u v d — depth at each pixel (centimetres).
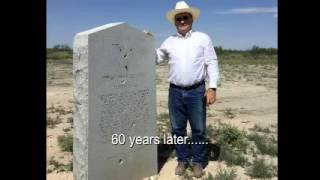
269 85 959
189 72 266
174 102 278
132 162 267
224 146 342
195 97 271
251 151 342
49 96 715
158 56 283
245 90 849
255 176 279
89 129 235
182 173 284
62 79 1080
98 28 243
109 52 244
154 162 285
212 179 267
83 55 232
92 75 234
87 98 233
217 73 269
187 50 266
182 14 265
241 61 2408
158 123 456
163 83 985
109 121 248
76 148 240
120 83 253
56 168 295
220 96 746
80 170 239
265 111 570
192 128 277
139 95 269
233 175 273
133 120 265
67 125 445
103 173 246
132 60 261
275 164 299
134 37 261
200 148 277
